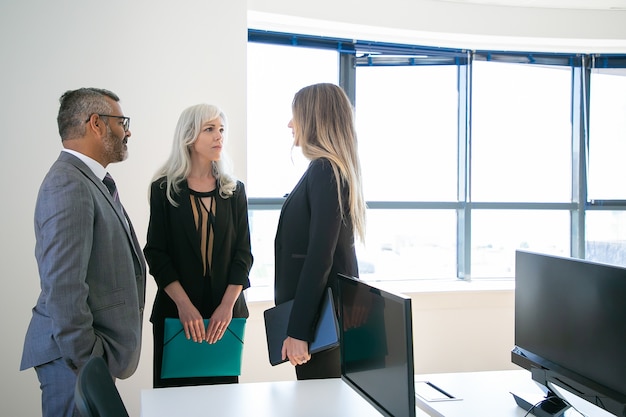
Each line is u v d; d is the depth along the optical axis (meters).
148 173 3.04
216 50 3.13
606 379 1.41
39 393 2.89
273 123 3.70
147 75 3.03
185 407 1.66
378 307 1.43
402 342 1.28
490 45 3.97
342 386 1.85
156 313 2.16
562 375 1.56
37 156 2.86
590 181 4.28
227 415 1.60
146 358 3.05
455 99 4.12
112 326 1.73
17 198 2.83
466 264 4.13
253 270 3.72
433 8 3.63
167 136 3.07
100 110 1.80
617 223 4.35
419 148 4.07
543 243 4.32
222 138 2.22
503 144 4.19
